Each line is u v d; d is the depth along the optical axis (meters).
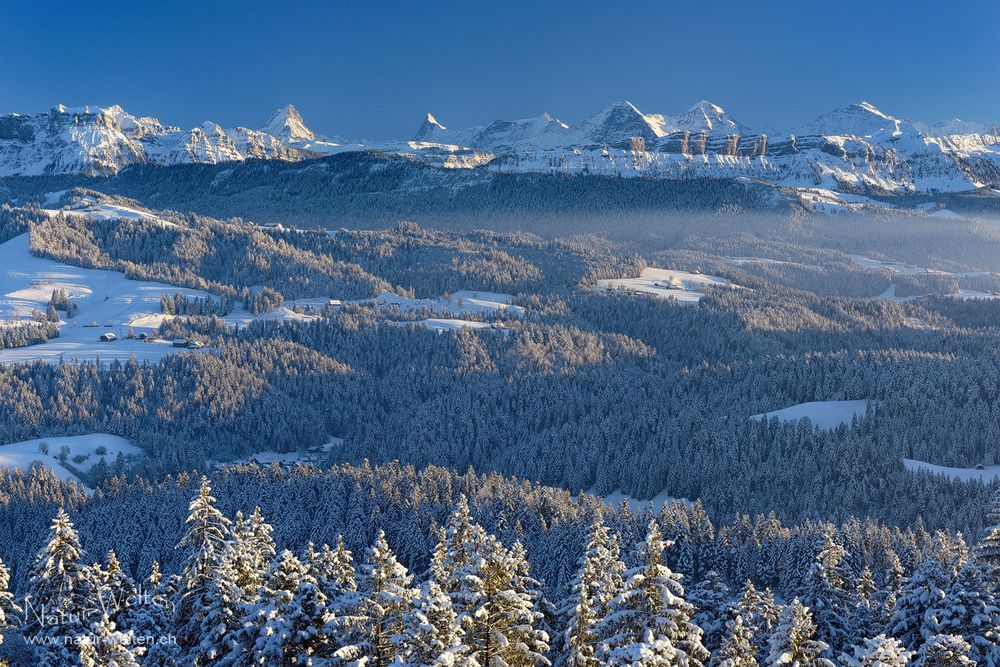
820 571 63.56
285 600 50.56
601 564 50.25
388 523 163.12
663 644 43.25
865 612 67.31
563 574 126.19
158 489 194.75
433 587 45.19
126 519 168.50
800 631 48.84
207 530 56.81
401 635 44.69
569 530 137.88
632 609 45.94
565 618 56.94
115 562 61.75
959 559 61.34
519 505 163.75
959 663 51.41
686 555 136.38
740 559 137.12
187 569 56.38
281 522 164.25
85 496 197.75
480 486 183.12
